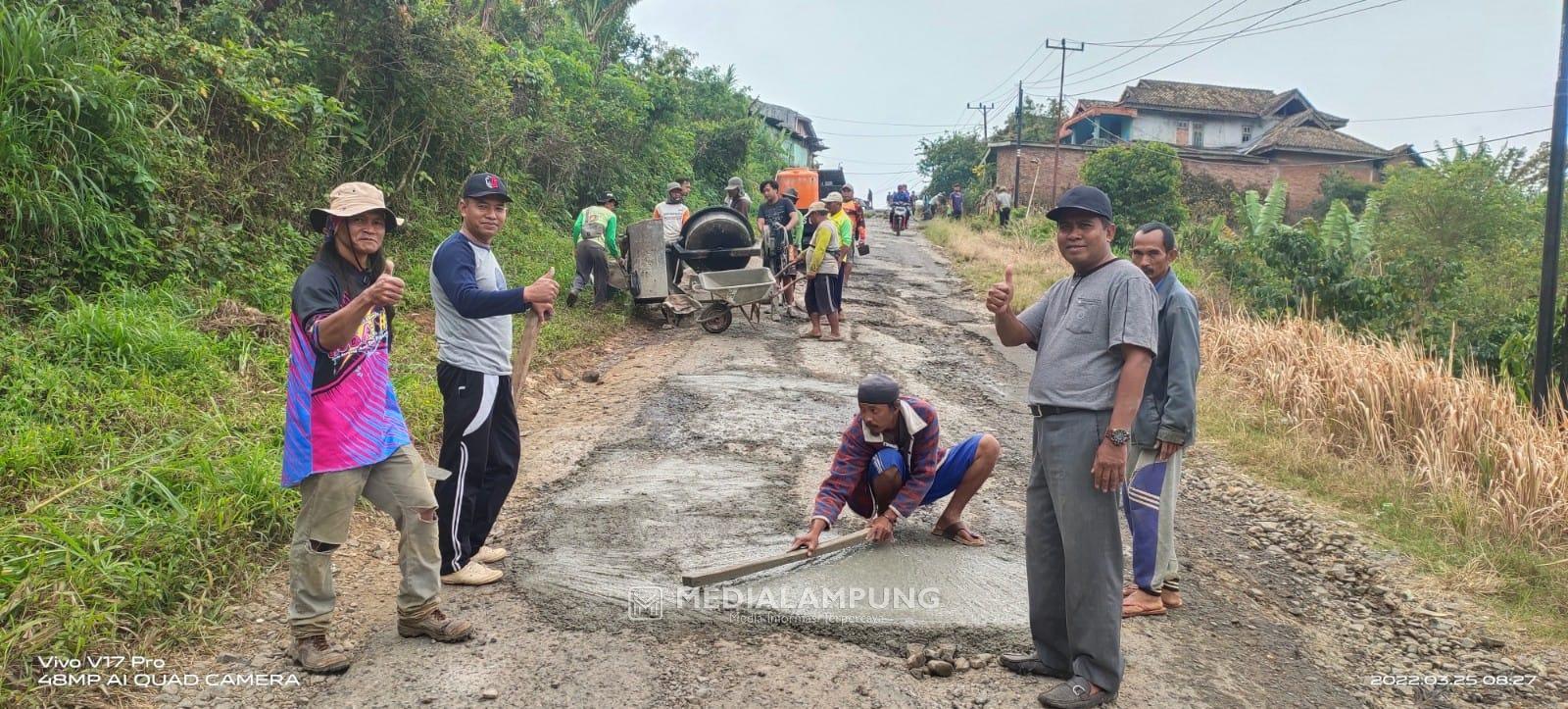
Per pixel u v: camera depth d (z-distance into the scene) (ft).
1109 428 9.79
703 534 15.40
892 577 13.82
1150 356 9.74
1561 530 17.35
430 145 39.75
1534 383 30.17
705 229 37.37
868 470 14.39
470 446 12.60
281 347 20.97
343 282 10.38
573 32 72.84
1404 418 22.82
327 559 10.74
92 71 21.20
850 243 35.45
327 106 31.22
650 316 36.99
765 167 116.78
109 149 21.61
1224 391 27.58
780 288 37.65
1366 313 45.47
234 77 27.02
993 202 104.94
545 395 25.20
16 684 9.72
